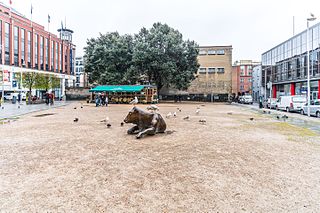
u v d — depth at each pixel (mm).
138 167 6066
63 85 70500
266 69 53375
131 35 51656
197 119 17875
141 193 4500
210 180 5230
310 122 17281
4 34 53844
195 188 4781
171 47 44875
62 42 76562
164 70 43844
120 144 8758
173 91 63312
